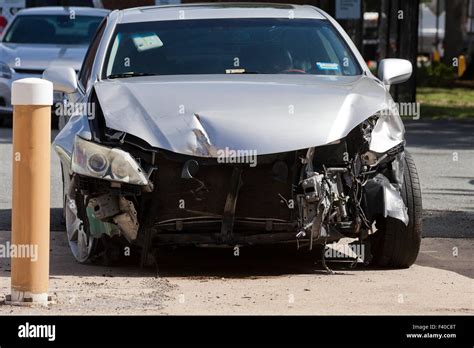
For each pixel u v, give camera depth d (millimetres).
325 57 9789
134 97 8617
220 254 9633
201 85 8836
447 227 11258
